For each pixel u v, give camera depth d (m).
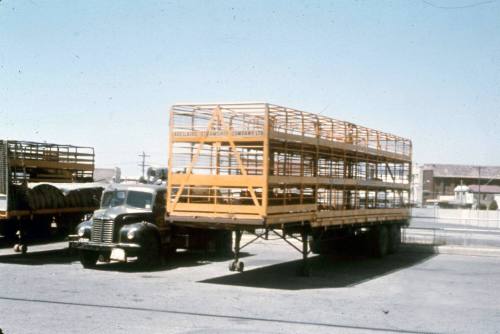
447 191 101.44
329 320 9.74
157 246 16.09
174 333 8.45
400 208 22.58
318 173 15.89
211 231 18.69
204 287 13.03
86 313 9.73
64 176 22.02
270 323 9.35
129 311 10.01
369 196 20.20
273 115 13.65
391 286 13.93
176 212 13.67
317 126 15.37
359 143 18.91
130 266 16.72
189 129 13.70
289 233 14.88
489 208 81.62
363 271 16.80
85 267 15.96
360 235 20.72
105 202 16.69
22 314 9.48
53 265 16.44
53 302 10.63
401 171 23.70
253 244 24.38
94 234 15.63
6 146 16.95
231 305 10.86
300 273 15.34
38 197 18.11
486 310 11.16
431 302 11.87
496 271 17.42
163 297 11.55
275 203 13.60
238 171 14.10
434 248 23.30
